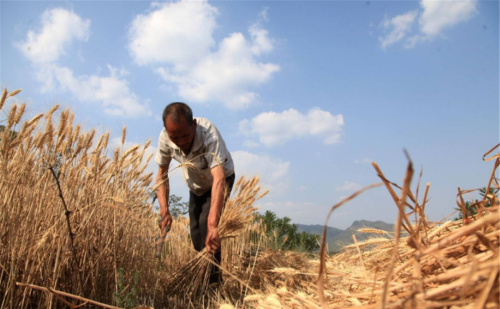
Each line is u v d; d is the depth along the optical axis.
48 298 2.85
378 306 1.50
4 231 2.85
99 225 3.50
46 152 3.16
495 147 2.22
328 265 3.55
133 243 3.85
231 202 4.33
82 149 3.36
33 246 2.89
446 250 1.74
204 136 4.08
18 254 2.81
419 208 2.00
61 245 3.06
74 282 3.13
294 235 8.09
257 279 4.60
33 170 3.06
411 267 1.96
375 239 3.02
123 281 3.26
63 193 3.21
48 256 3.04
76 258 3.02
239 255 5.42
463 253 1.74
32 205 2.96
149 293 3.95
